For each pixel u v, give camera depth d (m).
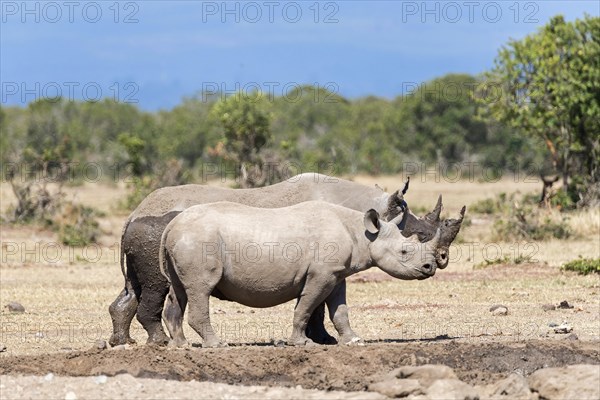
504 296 66.62
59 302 66.62
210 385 35.91
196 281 45.31
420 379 37.50
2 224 116.38
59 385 35.69
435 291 69.38
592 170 121.31
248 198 48.97
